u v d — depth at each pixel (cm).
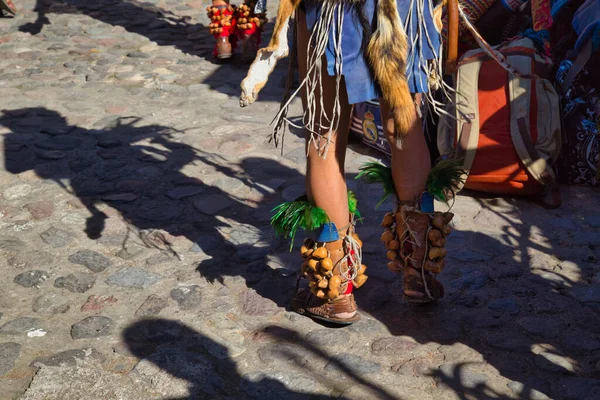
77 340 258
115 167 401
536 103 352
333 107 243
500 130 352
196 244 324
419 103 256
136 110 487
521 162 350
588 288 288
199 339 259
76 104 496
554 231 333
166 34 668
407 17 229
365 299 284
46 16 724
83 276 298
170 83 540
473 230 334
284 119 257
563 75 376
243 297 285
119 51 616
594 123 366
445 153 363
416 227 258
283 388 236
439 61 247
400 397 231
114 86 534
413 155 251
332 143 247
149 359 248
